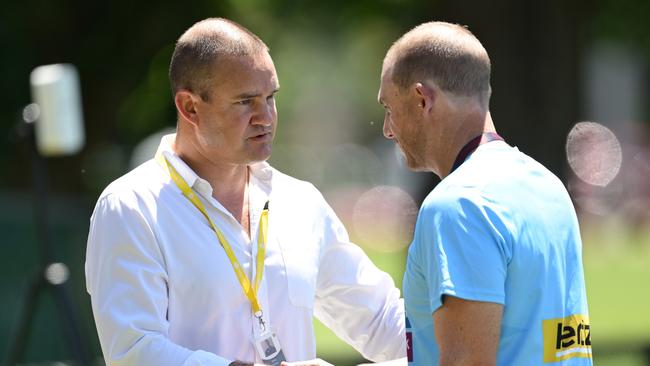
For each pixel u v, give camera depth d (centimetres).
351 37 8594
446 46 1156
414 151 1191
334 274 1375
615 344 2431
